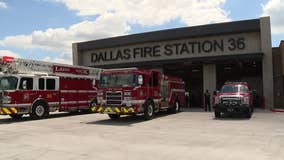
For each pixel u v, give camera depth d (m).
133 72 17.39
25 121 18.19
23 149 9.60
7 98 17.66
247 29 27.19
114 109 17.52
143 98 18.14
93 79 23.94
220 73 36.25
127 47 33.00
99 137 11.90
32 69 19.27
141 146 9.93
